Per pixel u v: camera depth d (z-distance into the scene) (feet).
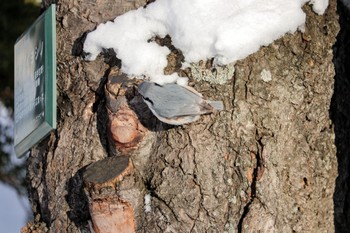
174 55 4.44
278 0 4.50
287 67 4.50
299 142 4.50
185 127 4.35
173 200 4.33
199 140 4.34
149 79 4.42
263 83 4.43
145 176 4.40
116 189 4.31
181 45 4.41
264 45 4.46
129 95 4.42
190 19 4.39
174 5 4.43
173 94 4.23
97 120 4.58
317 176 4.54
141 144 4.41
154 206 4.36
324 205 4.59
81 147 4.59
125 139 4.39
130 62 4.45
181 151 4.35
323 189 4.57
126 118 4.40
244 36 4.37
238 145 4.36
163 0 4.48
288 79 4.50
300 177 4.47
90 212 4.38
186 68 4.41
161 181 4.35
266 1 4.48
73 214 4.57
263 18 4.43
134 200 4.35
